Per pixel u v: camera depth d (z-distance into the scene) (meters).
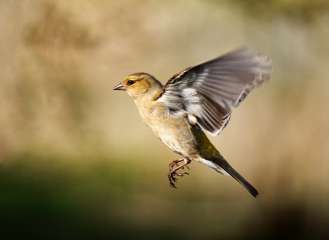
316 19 15.05
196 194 22.94
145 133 24.31
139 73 8.45
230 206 21.92
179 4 14.72
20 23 13.25
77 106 13.69
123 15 13.68
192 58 15.77
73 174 21.75
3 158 13.58
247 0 14.94
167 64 15.55
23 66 13.38
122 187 23.22
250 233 19.77
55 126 13.68
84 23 13.47
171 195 23.09
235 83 7.08
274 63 16.42
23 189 21.84
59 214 21.75
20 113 13.46
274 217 18.95
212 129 7.58
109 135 20.08
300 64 16.44
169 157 24.83
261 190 18.64
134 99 8.41
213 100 7.57
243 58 6.95
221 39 15.72
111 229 21.22
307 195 18.42
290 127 17.62
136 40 13.86
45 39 13.35
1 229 20.98
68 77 13.58
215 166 8.48
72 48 13.46
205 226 21.09
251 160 18.53
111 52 13.74
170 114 8.29
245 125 18.39
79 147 13.95
